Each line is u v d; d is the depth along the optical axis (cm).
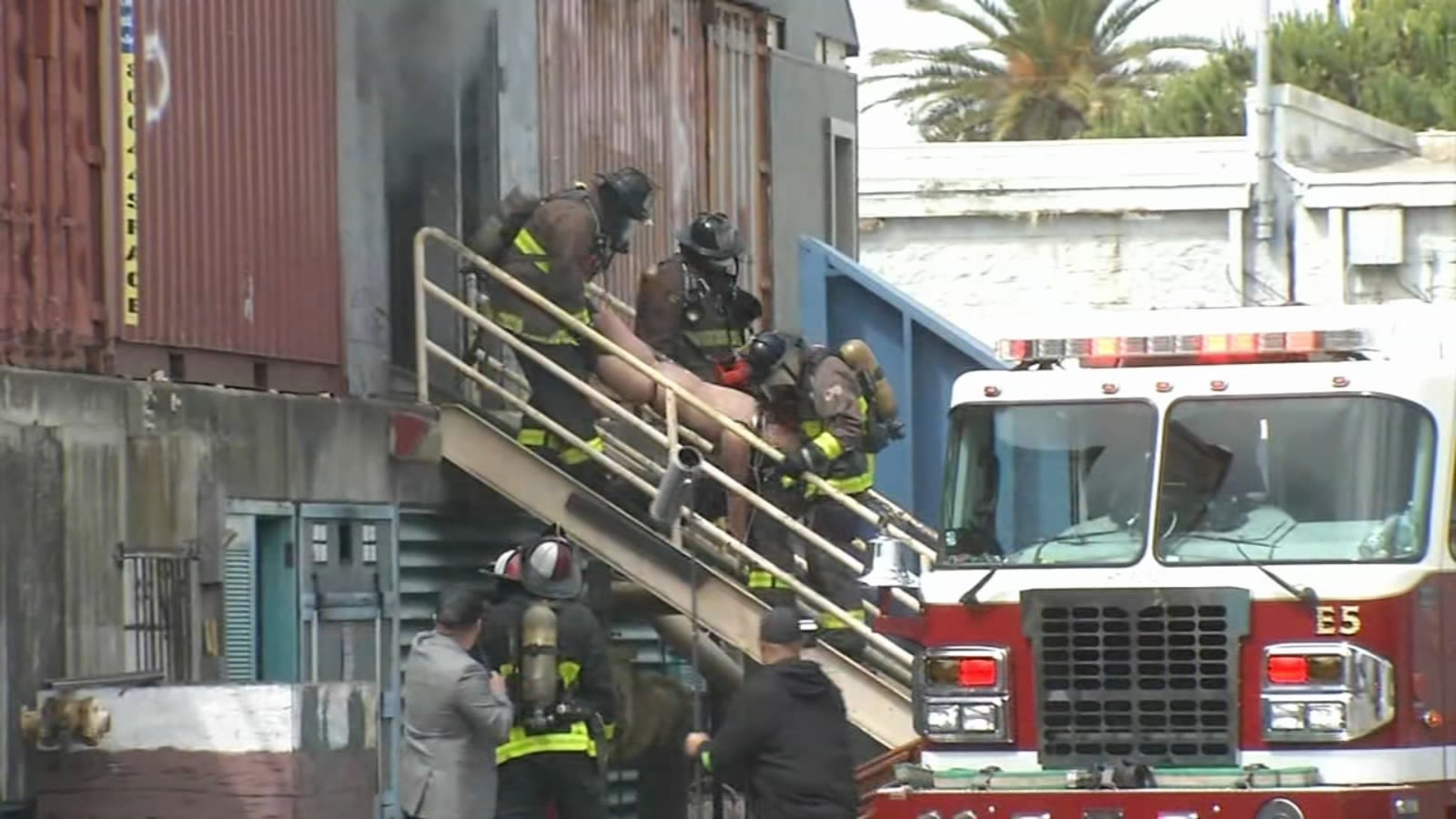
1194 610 4369
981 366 6856
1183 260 12888
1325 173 12781
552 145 6600
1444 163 13412
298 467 5225
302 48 5516
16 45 4488
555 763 4816
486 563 6062
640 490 5934
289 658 5178
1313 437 4397
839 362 5647
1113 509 4475
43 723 4150
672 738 6066
